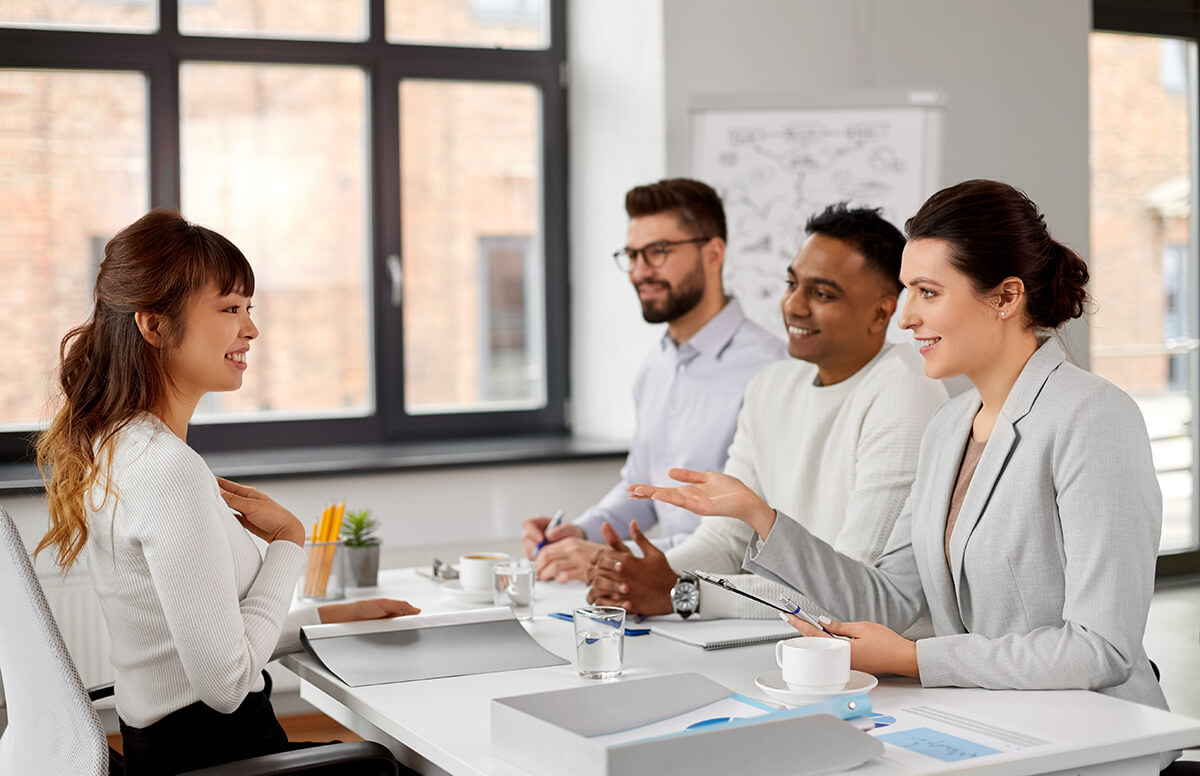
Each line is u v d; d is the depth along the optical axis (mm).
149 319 1688
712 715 1424
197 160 4062
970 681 1543
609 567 2051
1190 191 4938
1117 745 1321
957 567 1724
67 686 1387
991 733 1352
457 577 2455
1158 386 4910
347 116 4227
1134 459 1556
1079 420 1584
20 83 3852
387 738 1693
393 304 4273
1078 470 1566
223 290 1726
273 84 4133
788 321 2479
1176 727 1369
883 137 3895
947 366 1706
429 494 3828
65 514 1661
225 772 1409
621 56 4160
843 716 1392
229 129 4094
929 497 1819
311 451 4105
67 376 1724
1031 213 1681
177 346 1704
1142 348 4883
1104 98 4812
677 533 3094
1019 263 1646
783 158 3875
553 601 2230
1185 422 4934
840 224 2434
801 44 4133
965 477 1772
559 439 4395
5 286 3863
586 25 4340
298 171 4176
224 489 1810
